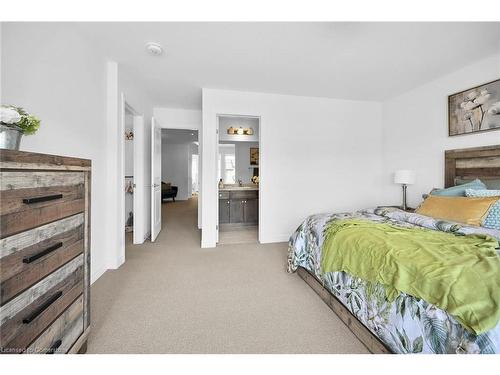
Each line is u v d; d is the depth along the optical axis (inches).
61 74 70.2
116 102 100.3
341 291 62.1
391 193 149.6
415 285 42.0
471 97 101.5
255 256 117.3
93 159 88.5
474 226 69.4
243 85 127.7
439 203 87.2
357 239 62.9
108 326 60.9
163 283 86.7
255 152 219.8
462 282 37.6
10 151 30.5
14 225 31.6
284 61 100.5
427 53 93.7
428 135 123.2
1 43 51.7
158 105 167.3
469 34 80.5
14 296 31.7
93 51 87.7
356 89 133.6
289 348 53.5
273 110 141.0
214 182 133.8
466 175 103.0
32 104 59.7
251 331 59.6
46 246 37.7
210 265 105.0
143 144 139.1
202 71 110.6
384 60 99.4
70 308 44.3
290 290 81.8
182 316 65.9
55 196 39.3
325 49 90.9
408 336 40.9
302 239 90.9
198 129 179.2
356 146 154.4
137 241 139.0
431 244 54.7
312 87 130.8
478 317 32.3
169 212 264.7
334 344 54.8
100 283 86.5
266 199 142.4
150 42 86.1
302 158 146.6
